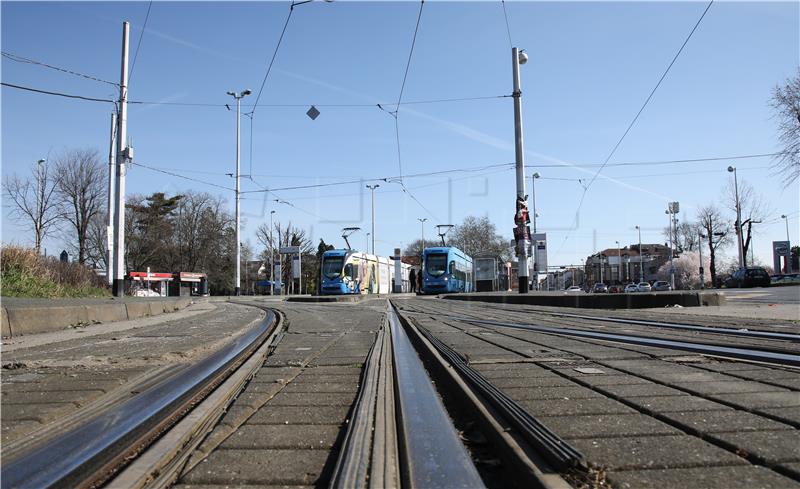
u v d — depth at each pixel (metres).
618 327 9.80
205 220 76.06
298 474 2.84
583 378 4.79
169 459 3.15
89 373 5.81
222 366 6.37
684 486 2.37
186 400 4.61
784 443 2.87
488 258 48.69
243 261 92.31
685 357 5.92
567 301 19.11
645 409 3.62
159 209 70.88
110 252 27.20
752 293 24.50
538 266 40.03
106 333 10.77
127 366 6.30
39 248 19.16
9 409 4.16
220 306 24.28
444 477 2.75
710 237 65.19
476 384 4.55
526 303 21.69
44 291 16.92
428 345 7.48
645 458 2.69
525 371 5.24
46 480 2.89
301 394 4.79
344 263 39.88
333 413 4.11
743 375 4.83
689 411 3.55
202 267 76.25
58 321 11.83
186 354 7.15
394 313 16.72
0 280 15.67
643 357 6.01
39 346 8.50
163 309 19.08
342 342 8.70
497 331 9.48
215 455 3.15
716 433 3.05
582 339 7.98
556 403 3.85
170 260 73.94
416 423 3.77
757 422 3.28
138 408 4.36
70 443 3.49
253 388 4.98
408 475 2.77
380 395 4.63
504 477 2.82
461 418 3.96
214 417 4.04
